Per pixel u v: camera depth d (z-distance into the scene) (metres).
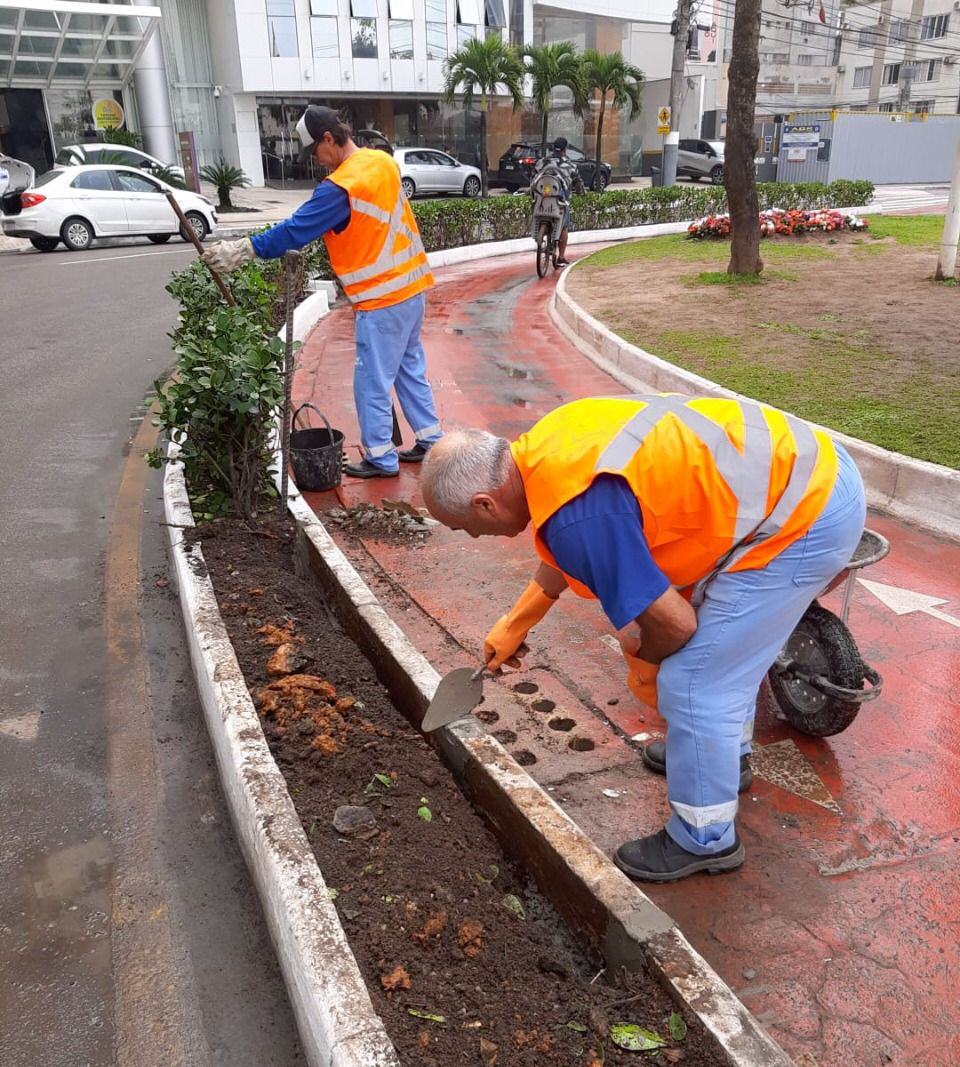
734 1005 1.94
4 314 11.70
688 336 9.41
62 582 4.66
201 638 3.41
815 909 2.58
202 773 3.26
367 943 2.22
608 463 2.14
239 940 2.58
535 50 29.38
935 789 3.07
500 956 2.23
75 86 27.06
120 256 16.92
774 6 55.62
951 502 5.05
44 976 2.47
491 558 4.86
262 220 23.12
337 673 3.47
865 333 9.23
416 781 2.88
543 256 15.54
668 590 2.20
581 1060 1.93
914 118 33.19
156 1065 2.22
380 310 5.45
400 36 32.47
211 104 32.66
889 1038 2.19
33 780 3.22
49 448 6.73
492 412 7.41
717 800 2.56
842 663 3.07
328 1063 1.86
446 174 28.31
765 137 33.44
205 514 4.71
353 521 5.26
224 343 4.51
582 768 3.19
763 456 2.27
